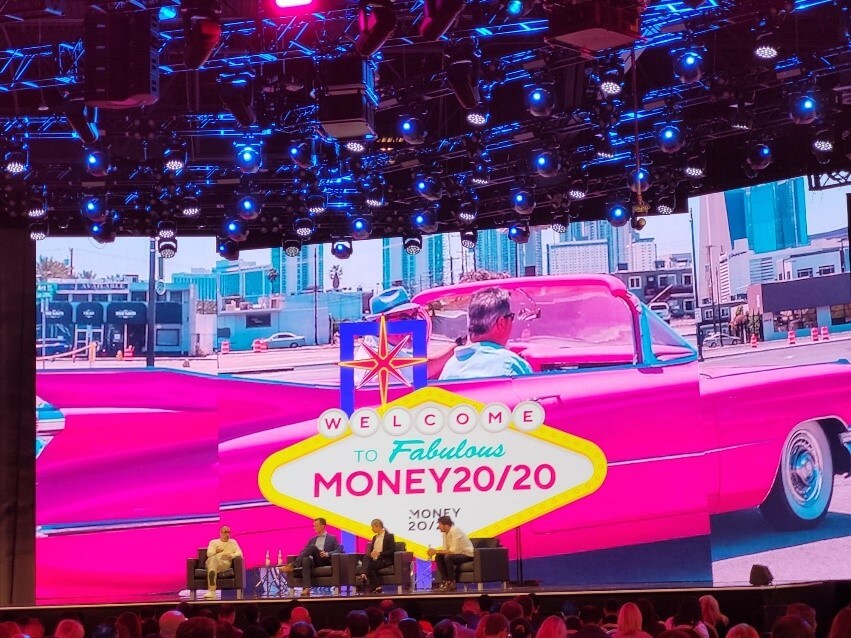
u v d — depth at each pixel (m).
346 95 10.91
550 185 13.98
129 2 9.37
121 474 15.27
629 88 12.56
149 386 15.41
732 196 14.18
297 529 15.01
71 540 15.20
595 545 14.40
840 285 13.55
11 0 9.52
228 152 13.03
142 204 14.61
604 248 14.70
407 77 12.65
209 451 15.26
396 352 15.11
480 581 13.02
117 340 15.48
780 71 11.77
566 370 14.66
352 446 15.02
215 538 15.09
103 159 12.82
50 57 11.48
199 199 14.76
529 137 13.13
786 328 13.88
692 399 14.25
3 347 15.41
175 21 10.46
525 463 14.63
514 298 14.91
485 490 14.67
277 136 13.27
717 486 14.12
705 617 6.06
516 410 14.70
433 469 14.81
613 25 8.04
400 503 14.83
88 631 10.59
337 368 15.20
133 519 15.20
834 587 9.77
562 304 14.79
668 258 14.46
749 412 13.98
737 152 14.12
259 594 14.80
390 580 13.27
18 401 15.43
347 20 10.80
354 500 14.92
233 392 15.34
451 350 15.00
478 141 12.97
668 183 13.90
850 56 11.45
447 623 5.02
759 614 9.53
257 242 15.73
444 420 14.86
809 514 13.69
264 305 15.54
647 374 14.41
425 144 13.63
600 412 14.51
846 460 13.53
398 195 14.79
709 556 14.06
